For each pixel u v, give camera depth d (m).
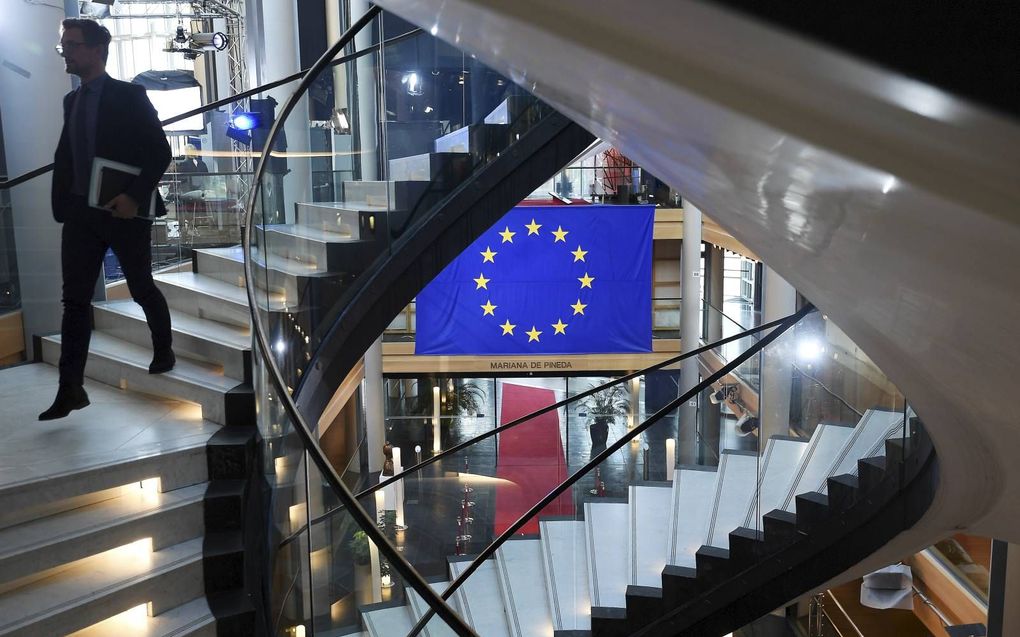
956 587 7.23
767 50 0.48
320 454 2.47
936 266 0.82
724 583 5.00
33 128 5.31
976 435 2.48
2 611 2.54
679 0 0.47
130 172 3.43
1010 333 0.97
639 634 5.23
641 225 11.40
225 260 4.75
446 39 1.00
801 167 0.64
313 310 4.56
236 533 3.14
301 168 4.54
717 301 15.52
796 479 4.77
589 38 0.60
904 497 4.08
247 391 3.51
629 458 5.47
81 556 2.79
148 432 3.42
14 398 3.91
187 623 2.75
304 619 2.63
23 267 4.84
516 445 7.30
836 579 4.94
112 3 7.09
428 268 5.07
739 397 5.04
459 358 14.16
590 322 11.52
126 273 3.64
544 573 5.63
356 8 11.33
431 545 6.97
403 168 4.95
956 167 0.52
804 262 1.29
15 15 5.22
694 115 0.65
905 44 0.43
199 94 10.82
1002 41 0.42
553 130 5.19
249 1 10.35
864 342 2.03
